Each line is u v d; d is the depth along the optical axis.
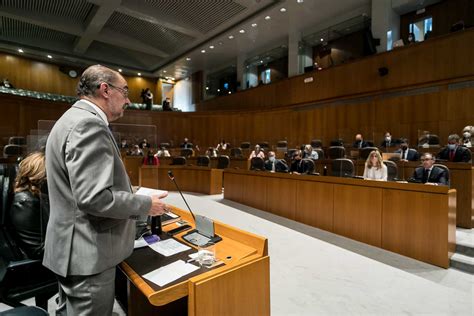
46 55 12.87
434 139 6.63
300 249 3.35
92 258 1.10
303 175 4.45
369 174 4.19
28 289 1.58
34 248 1.56
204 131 13.27
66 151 1.06
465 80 6.91
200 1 8.80
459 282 2.57
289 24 10.39
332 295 2.34
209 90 15.57
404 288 2.46
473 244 3.07
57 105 10.41
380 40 8.63
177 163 8.12
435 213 2.94
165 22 9.91
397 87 8.10
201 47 11.98
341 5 9.10
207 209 5.40
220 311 1.24
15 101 9.17
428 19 8.45
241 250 1.50
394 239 3.26
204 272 1.26
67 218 1.11
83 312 1.12
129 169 7.68
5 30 11.24
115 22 10.69
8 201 1.67
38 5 9.41
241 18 9.73
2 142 7.10
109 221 1.15
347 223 3.78
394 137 8.18
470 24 7.71
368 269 2.83
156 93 16.98
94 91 1.21
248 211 5.24
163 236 1.73
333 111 9.73
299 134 10.77
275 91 11.62
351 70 9.16
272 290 2.42
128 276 1.25
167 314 1.75
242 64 13.23
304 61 11.23
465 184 3.86
